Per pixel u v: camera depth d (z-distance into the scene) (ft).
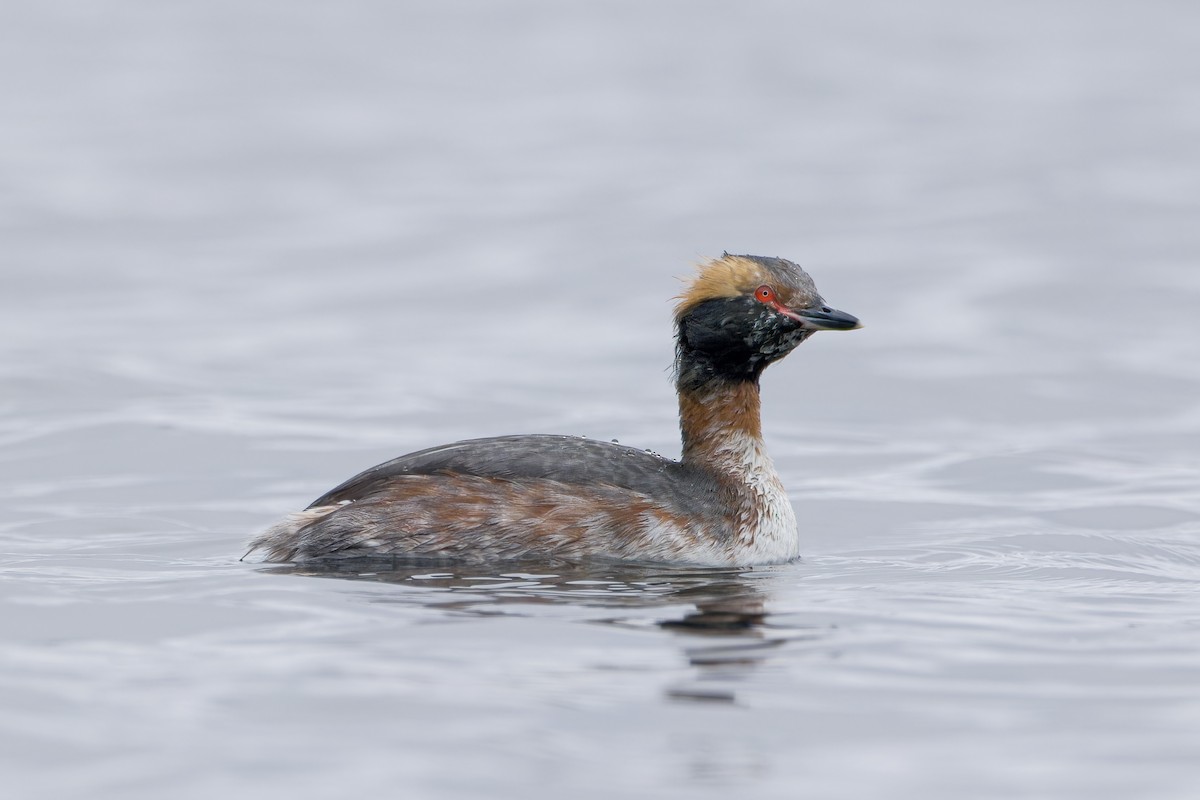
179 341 83.92
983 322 85.81
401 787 26.94
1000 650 34.47
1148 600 39.55
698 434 46.47
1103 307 88.58
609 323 88.63
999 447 63.72
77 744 28.66
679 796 26.78
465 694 31.12
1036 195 121.19
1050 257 100.68
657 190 129.39
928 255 102.94
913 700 31.22
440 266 104.37
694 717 30.12
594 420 67.51
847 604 38.58
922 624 36.58
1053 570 43.50
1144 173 128.98
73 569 42.19
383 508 43.57
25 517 51.19
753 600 38.88
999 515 52.70
